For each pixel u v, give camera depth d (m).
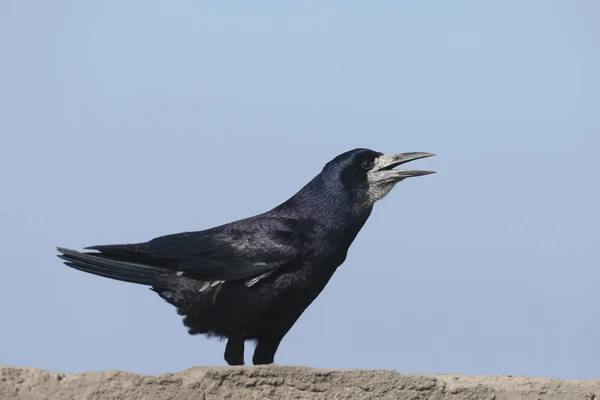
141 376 9.17
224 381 9.45
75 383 8.97
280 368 9.66
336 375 9.84
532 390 10.69
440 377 10.68
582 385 10.86
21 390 8.72
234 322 14.27
